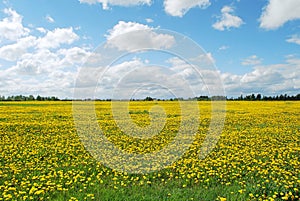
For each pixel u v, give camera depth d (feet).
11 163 35.42
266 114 91.91
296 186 27.40
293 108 111.96
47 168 33.50
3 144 47.34
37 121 74.18
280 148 43.80
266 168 33.83
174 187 28.02
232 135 56.44
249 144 47.75
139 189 27.25
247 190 26.55
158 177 31.37
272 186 27.35
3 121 73.15
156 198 24.79
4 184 28.73
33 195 25.63
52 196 25.85
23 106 117.60
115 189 27.20
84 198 24.32
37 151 42.57
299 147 45.14
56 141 50.60
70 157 39.73
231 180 29.73
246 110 103.60
